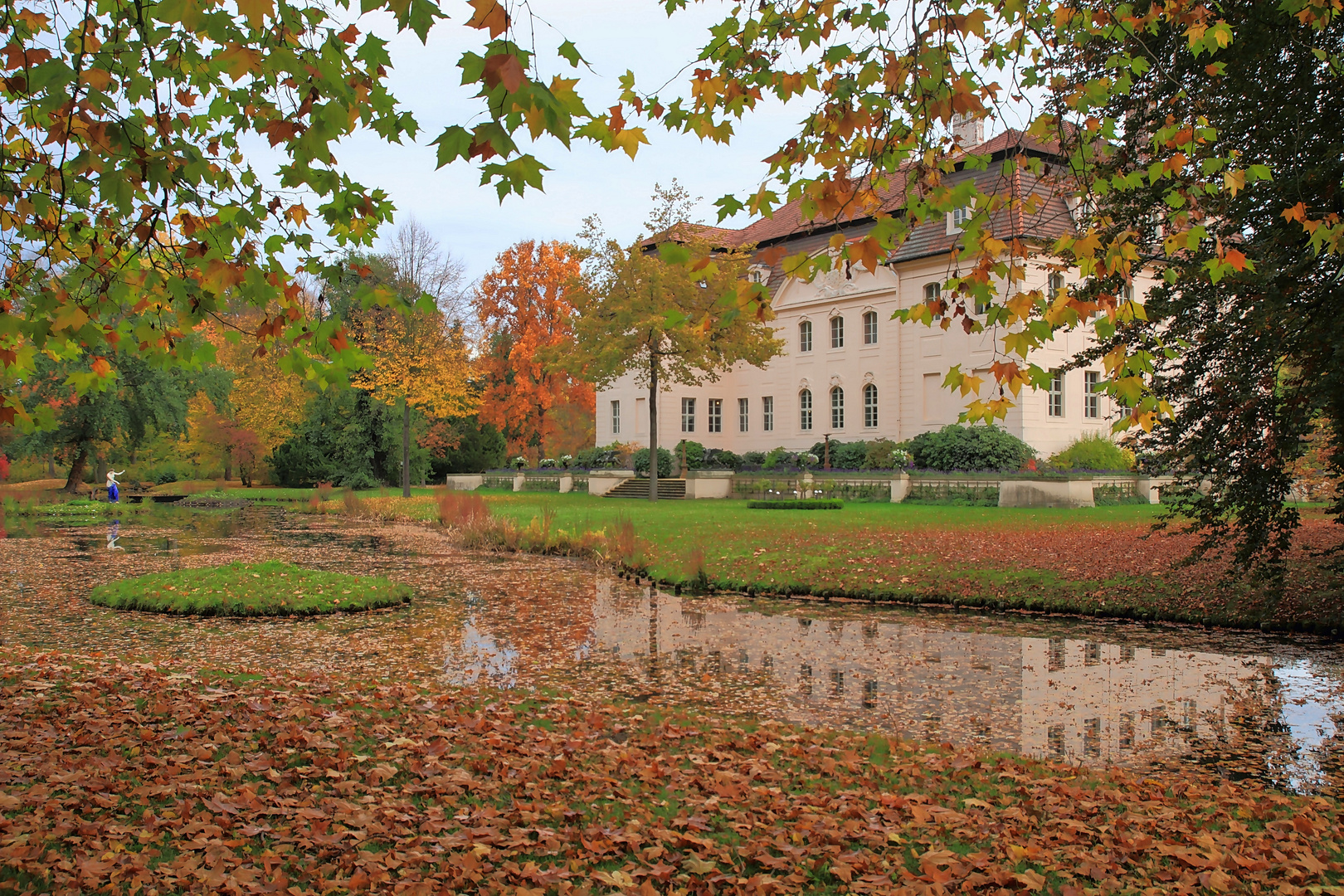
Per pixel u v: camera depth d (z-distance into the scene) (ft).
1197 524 37.78
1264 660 32.60
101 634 36.86
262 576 47.32
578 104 9.95
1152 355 15.28
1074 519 73.26
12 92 14.06
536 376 179.01
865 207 13.93
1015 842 14.19
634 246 111.04
